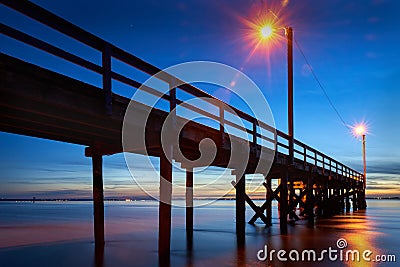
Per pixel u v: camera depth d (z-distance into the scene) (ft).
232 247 37.32
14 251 36.58
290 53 53.31
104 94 21.17
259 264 29.89
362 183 139.03
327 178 80.43
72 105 19.76
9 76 17.10
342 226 59.98
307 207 66.03
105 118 21.90
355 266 29.76
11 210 159.33
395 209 153.38
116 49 21.88
